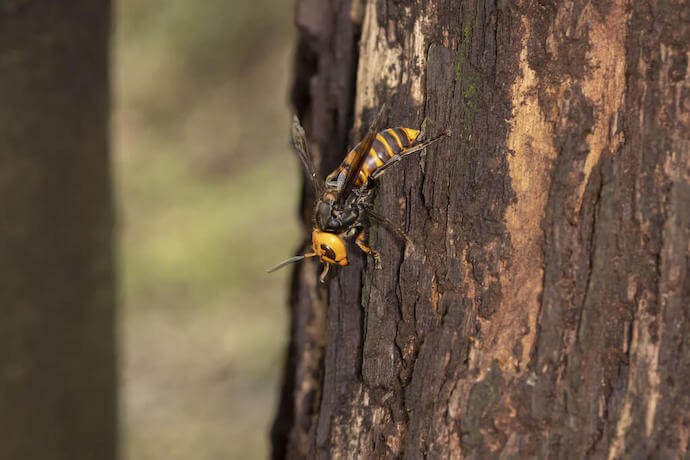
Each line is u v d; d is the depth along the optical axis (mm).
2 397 814
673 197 697
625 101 696
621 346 702
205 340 1420
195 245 1638
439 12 701
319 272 737
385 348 708
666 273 698
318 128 748
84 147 824
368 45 712
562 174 699
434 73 702
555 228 700
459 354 705
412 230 706
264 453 1173
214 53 2234
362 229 710
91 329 840
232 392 1312
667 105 695
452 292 705
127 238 1666
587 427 703
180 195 1820
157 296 1526
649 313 700
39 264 816
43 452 831
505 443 705
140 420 1245
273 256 1618
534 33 697
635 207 698
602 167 698
